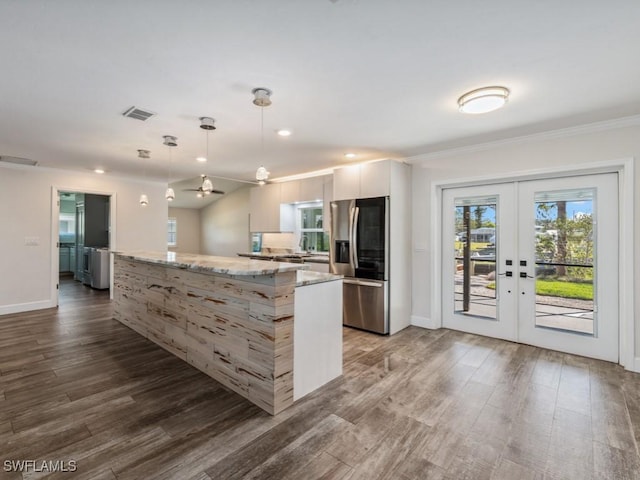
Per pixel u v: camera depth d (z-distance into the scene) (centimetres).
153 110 273
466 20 160
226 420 212
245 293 242
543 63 200
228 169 524
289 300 230
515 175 354
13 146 383
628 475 167
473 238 402
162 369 290
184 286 308
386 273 396
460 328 412
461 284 412
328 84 228
